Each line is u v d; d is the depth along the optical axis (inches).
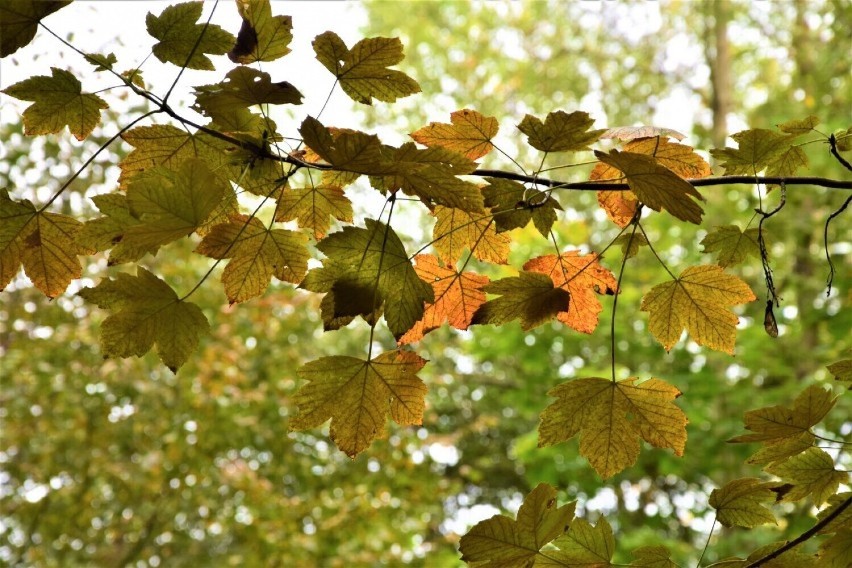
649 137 54.5
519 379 340.5
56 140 192.1
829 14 325.1
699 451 280.2
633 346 297.9
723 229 63.7
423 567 295.9
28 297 266.8
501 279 55.9
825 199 268.7
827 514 59.4
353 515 268.5
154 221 44.9
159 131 53.2
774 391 262.4
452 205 50.2
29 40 47.3
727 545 239.9
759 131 57.7
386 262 48.9
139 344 49.6
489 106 398.6
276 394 273.4
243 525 282.0
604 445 58.3
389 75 51.1
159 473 270.2
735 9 370.9
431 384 333.1
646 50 413.7
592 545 54.9
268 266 57.0
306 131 44.6
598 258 60.1
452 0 417.1
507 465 514.6
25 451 307.7
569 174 323.6
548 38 430.3
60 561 299.9
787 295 297.7
